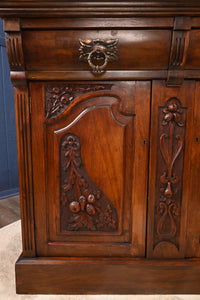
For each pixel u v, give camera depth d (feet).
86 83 3.40
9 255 4.71
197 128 3.49
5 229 5.83
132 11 2.97
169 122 3.46
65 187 3.62
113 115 3.47
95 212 3.66
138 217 3.64
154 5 2.91
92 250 3.72
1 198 8.75
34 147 3.53
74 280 3.67
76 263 3.63
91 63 3.16
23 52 3.16
